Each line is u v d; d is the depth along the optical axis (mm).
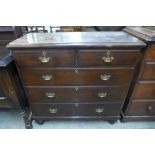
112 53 1072
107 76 1186
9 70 1162
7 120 1598
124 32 1466
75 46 1024
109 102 1347
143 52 1136
